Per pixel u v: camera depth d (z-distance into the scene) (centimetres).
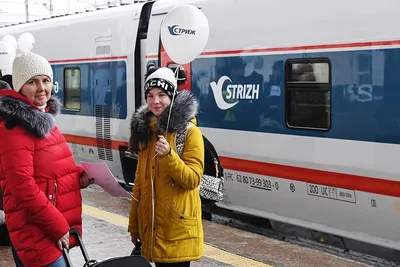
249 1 769
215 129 823
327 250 731
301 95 704
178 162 363
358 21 635
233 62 793
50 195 349
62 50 1219
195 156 374
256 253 614
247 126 775
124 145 1051
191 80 860
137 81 1009
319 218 702
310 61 691
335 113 662
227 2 802
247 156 778
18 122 336
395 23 600
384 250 678
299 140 707
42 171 346
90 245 615
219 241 664
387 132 610
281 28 724
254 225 860
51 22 1282
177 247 380
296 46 706
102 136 1103
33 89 351
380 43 613
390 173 610
